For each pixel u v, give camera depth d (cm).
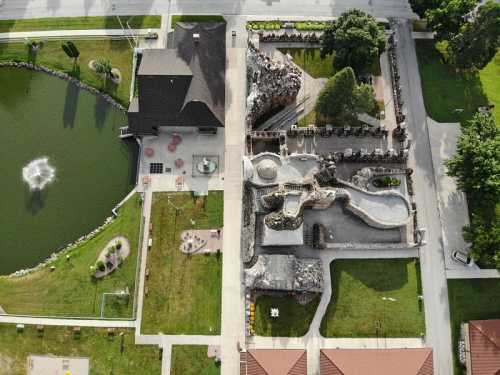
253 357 4919
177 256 5650
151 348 5328
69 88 6544
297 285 5328
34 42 6669
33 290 5572
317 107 5700
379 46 5878
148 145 6128
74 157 6216
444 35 6222
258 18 6788
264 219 5366
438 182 5978
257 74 6044
